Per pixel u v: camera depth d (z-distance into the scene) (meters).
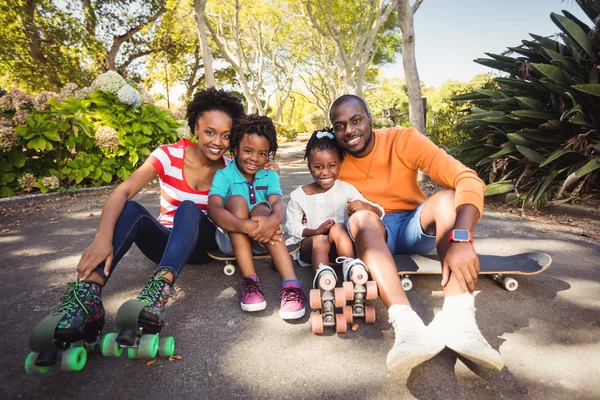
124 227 1.66
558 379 1.33
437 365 1.43
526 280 2.18
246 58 21.94
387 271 1.56
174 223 1.75
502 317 1.76
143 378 1.38
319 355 1.51
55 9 14.00
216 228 2.15
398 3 5.68
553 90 4.12
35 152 5.18
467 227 1.56
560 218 3.78
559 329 1.65
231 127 2.05
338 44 12.56
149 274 2.38
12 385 1.34
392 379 1.36
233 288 2.17
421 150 2.02
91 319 1.38
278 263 1.89
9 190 4.88
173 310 1.92
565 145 4.02
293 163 9.83
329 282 1.63
